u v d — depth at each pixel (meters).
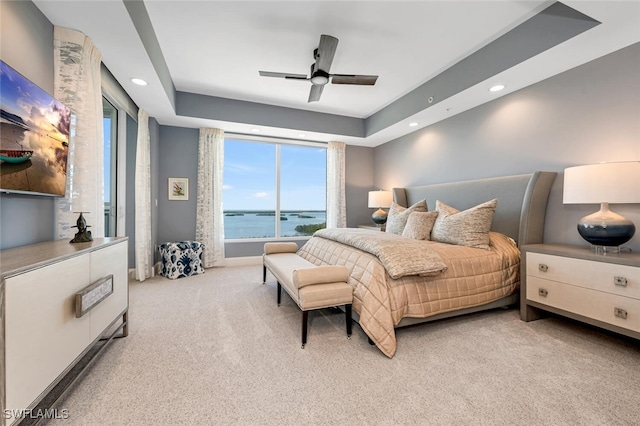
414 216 3.19
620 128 2.22
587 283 2.02
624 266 1.83
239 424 1.27
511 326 2.35
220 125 4.32
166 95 3.20
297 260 3.03
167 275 3.86
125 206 3.66
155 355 1.84
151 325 2.32
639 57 2.13
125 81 2.86
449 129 3.89
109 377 1.60
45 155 1.64
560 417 1.32
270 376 1.63
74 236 1.90
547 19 2.22
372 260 2.24
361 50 2.82
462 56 2.95
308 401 1.42
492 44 2.67
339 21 2.38
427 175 4.30
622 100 2.21
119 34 2.05
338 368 1.71
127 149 3.72
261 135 4.93
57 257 1.23
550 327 2.33
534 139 2.84
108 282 1.68
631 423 1.28
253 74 3.35
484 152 3.38
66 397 1.42
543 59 2.37
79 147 2.00
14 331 0.99
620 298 1.84
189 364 1.74
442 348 1.97
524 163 2.93
